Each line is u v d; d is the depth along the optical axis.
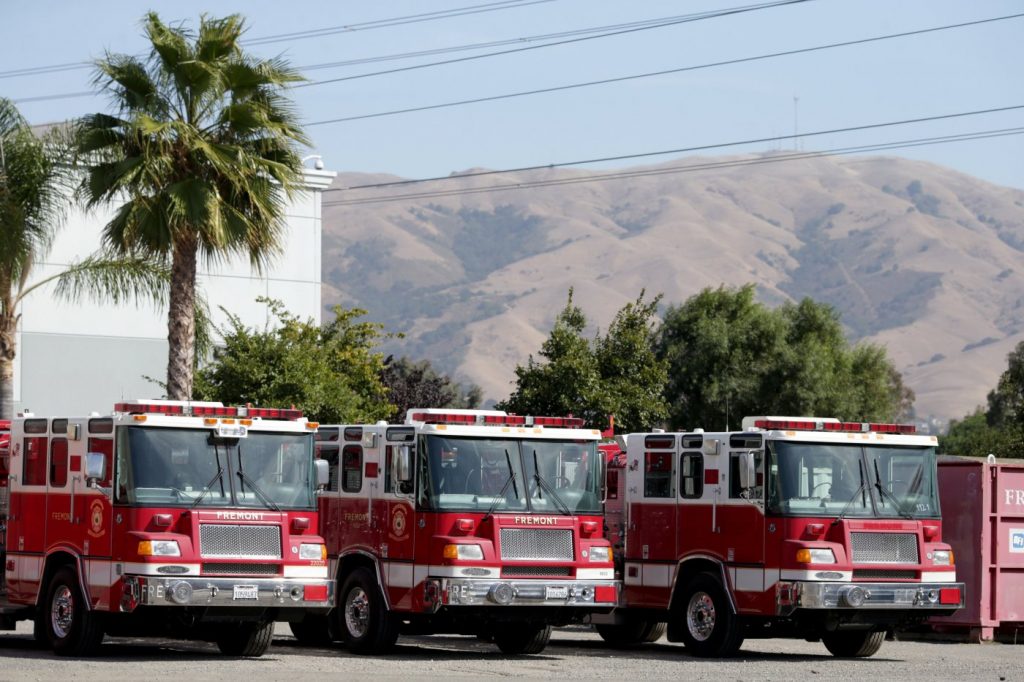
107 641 38.88
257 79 50.00
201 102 49.78
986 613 44.34
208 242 49.22
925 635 45.47
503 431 35.62
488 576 34.53
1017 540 45.31
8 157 53.94
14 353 55.22
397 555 35.53
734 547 36.12
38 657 32.94
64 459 34.16
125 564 31.73
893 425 36.97
